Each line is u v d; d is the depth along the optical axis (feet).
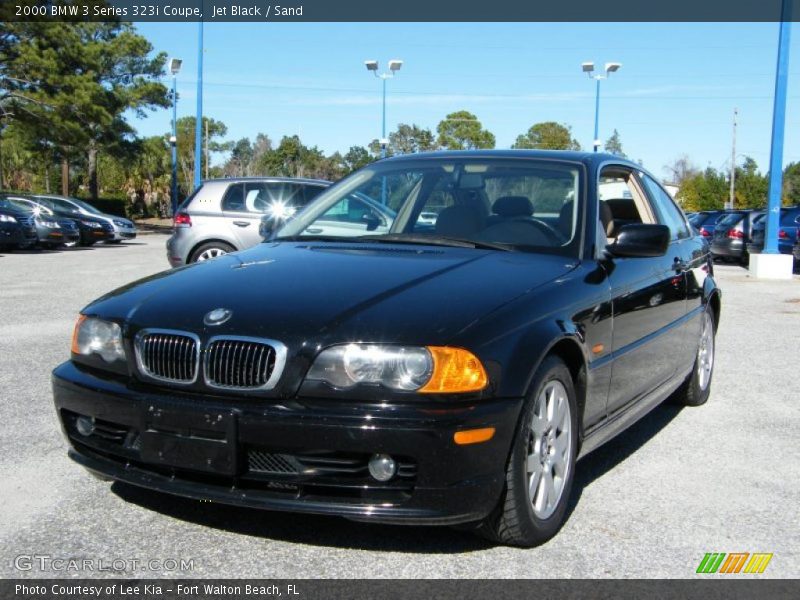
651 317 14.84
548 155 15.34
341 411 9.79
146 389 10.73
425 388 9.78
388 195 15.29
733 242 69.87
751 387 21.56
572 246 13.39
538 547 11.16
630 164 17.03
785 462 15.23
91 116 105.50
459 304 10.68
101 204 153.89
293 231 15.28
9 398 18.07
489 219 14.15
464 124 180.96
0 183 131.44
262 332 10.27
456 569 10.39
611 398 13.32
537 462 11.05
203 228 38.93
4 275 45.80
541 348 10.68
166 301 11.42
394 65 100.63
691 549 11.23
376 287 11.21
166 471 10.73
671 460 15.29
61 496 12.55
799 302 40.09
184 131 239.09
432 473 9.70
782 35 55.21
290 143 249.55
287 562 10.47
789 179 223.51
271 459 10.14
